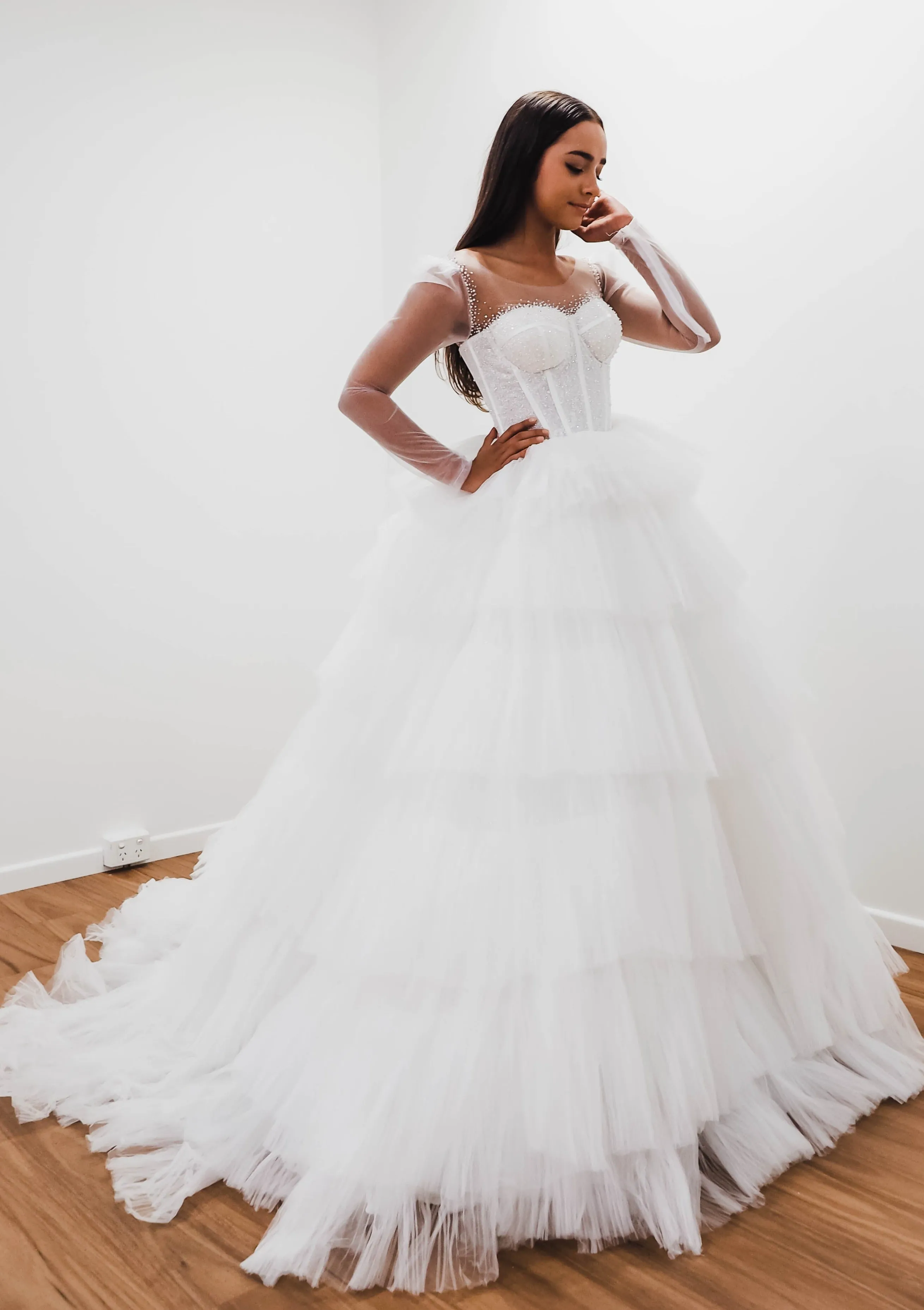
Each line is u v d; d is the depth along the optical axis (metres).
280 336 3.58
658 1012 1.55
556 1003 1.49
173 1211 1.59
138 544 3.29
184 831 3.44
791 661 2.74
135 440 3.26
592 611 1.67
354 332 3.79
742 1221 1.56
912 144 2.40
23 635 3.08
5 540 3.03
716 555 1.90
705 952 1.61
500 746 1.61
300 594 3.68
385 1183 1.46
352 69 3.75
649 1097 1.50
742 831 1.81
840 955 1.93
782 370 2.69
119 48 3.16
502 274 1.92
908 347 2.45
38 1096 1.92
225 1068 1.84
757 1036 1.73
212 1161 1.67
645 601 1.72
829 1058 1.89
